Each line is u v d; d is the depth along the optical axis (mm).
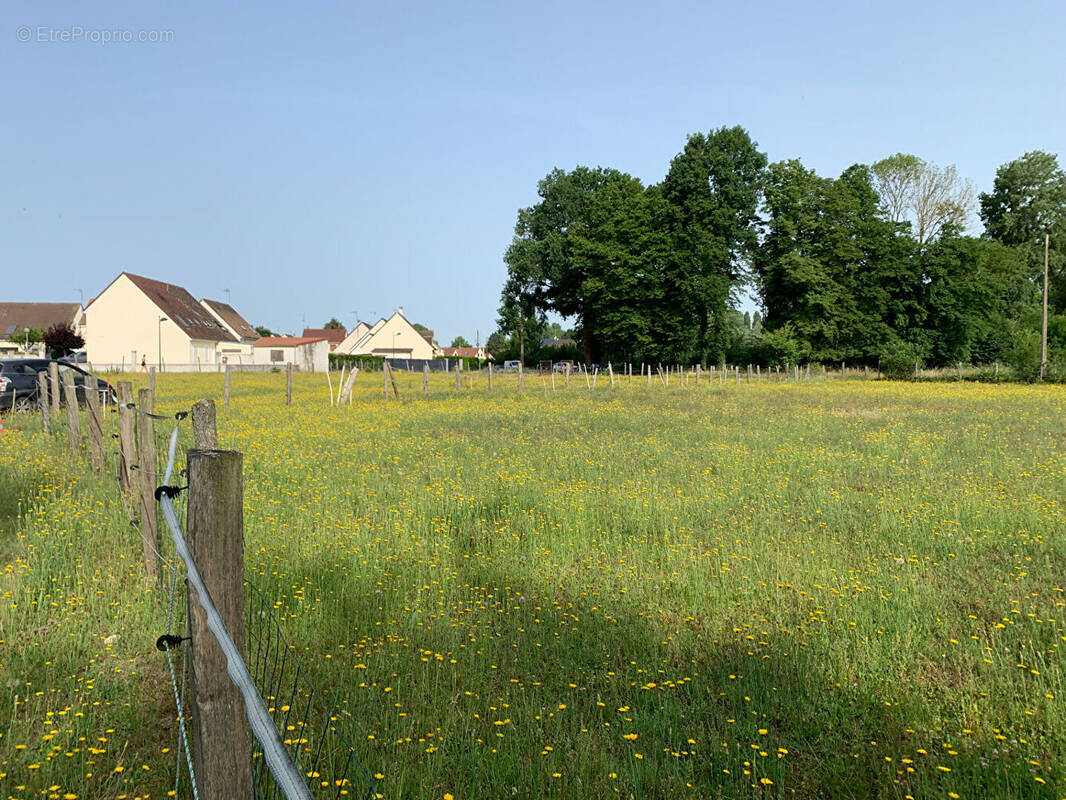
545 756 4320
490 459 14180
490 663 5512
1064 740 4430
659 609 6660
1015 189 77375
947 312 65062
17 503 9695
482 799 3959
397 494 11047
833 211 65812
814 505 10453
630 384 44594
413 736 4500
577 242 71188
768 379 53031
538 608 6629
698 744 4488
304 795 1965
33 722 4535
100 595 6543
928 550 8430
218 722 2545
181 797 3877
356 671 5316
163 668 5324
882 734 4656
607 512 10062
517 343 96375
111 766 4156
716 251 64312
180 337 73188
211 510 2533
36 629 5863
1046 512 9711
